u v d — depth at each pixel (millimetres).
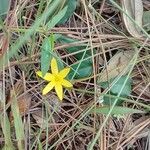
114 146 174
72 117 174
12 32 174
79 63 171
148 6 197
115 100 163
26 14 183
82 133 174
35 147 169
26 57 173
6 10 177
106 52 185
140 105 178
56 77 170
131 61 173
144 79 184
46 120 167
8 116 169
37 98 175
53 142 172
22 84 173
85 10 179
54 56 166
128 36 188
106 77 177
